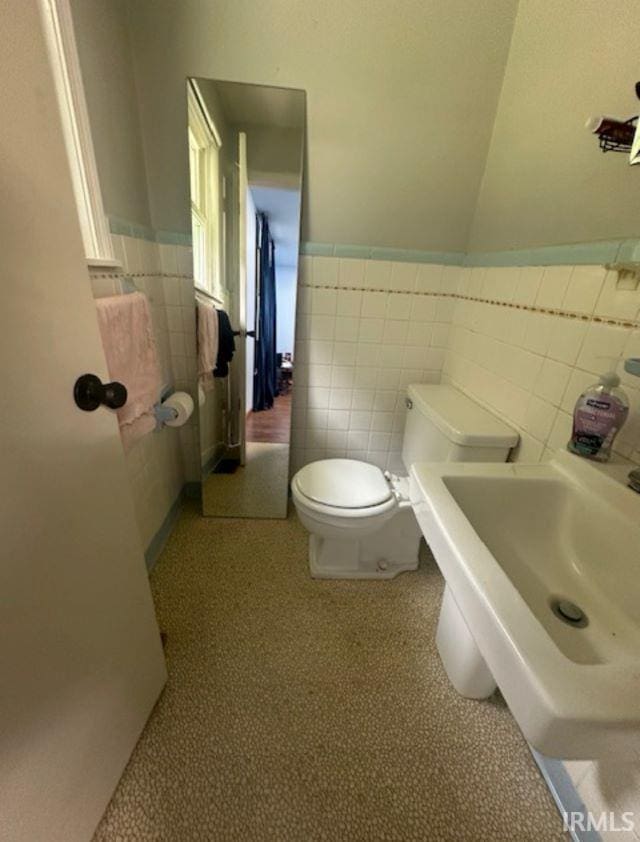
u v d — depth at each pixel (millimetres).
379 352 1702
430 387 1622
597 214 896
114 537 733
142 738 932
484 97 1262
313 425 1836
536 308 1104
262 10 1125
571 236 980
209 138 1352
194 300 1522
